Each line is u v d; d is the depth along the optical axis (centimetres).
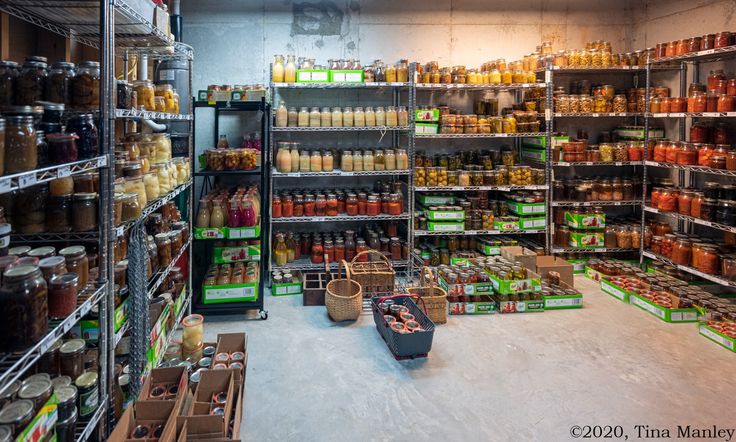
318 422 273
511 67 552
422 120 523
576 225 548
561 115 543
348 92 566
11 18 289
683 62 522
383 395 300
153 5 270
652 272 523
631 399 295
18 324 156
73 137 186
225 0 539
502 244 548
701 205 452
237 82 549
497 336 383
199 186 553
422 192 558
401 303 399
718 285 482
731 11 477
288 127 504
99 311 213
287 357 348
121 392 247
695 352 356
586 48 566
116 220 228
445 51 572
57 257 189
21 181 149
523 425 270
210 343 333
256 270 459
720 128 461
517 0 577
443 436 261
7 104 191
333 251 515
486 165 547
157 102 309
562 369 331
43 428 168
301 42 552
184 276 389
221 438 225
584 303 457
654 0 570
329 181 578
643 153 540
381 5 559
